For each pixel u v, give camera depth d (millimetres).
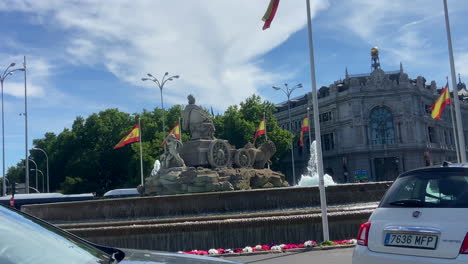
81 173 75500
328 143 105062
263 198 15688
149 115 83562
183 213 15531
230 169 19969
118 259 3625
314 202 16047
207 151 20281
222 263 3721
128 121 81312
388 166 97250
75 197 45688
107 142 79438
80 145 81250
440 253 4828
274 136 82250
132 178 71625
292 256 11695
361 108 97500
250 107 87125
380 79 97750
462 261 4637
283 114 117250
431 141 104625
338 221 14211
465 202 4984
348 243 13164
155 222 14742
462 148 18969
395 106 96625
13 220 3838
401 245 5199
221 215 15109
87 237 14117
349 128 98562
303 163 109688
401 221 5312
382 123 97625
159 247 13695
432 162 100312
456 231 4801
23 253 3303
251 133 79750
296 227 13961
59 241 3773
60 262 3326
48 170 82125
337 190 16156
